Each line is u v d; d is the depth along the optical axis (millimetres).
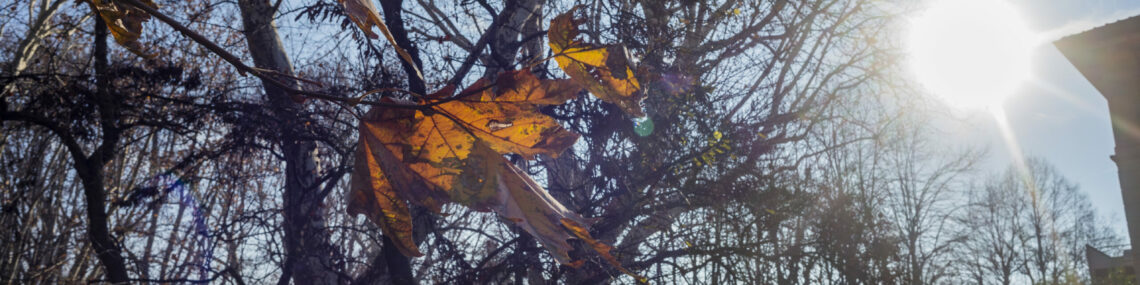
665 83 9734
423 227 10141
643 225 10727
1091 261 37656
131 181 15188
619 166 10195
